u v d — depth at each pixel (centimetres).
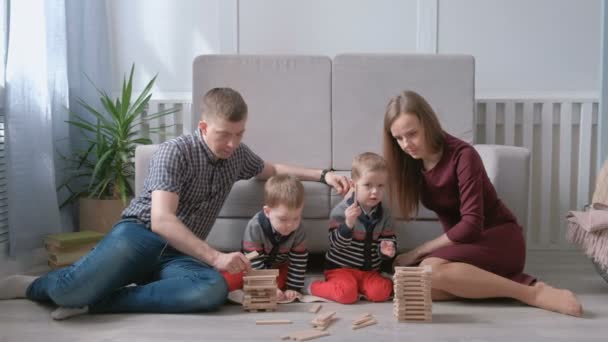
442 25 306
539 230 305
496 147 229
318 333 163
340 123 266
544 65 305
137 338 161
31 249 248
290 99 266
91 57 297
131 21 313
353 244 211
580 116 297
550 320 177
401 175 211
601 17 299
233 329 168
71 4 286
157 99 309
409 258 207
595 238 206
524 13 304
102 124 300
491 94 305
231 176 209
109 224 273
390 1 307
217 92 196
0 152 245
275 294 187
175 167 191
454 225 213
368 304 196
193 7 312
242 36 309
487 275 190
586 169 294
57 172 273
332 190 228
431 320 176
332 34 308
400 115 194
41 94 248
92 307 183
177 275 188
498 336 162
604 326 171
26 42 240
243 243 206
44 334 165
